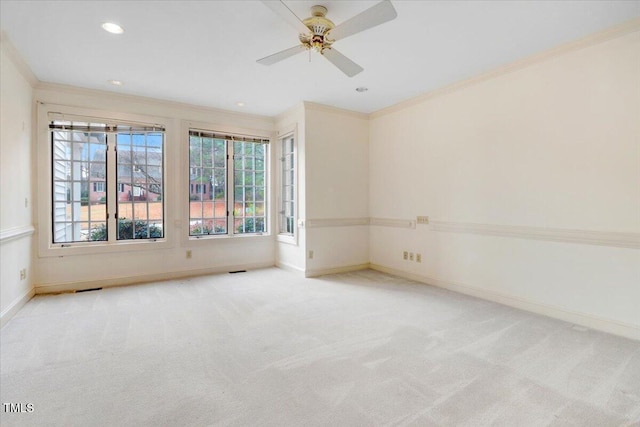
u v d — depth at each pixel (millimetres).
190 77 3572
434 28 2576
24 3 2219
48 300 3488
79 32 2617
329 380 1964
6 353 2287
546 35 2693
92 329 2717
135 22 2479
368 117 5090
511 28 2582
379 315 3062
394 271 4727
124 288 3984
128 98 4152
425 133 4191
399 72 3457
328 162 4734
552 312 3006
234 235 4992
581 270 2820
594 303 2746
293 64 3234
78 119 3893
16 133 3162
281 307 3293
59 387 1880
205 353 2307
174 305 3348
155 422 1594
